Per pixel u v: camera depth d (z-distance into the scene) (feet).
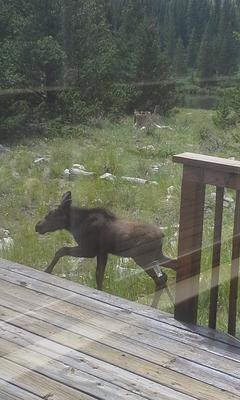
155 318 11.74
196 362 10.27
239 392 9.50
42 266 13.67
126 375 9.81
